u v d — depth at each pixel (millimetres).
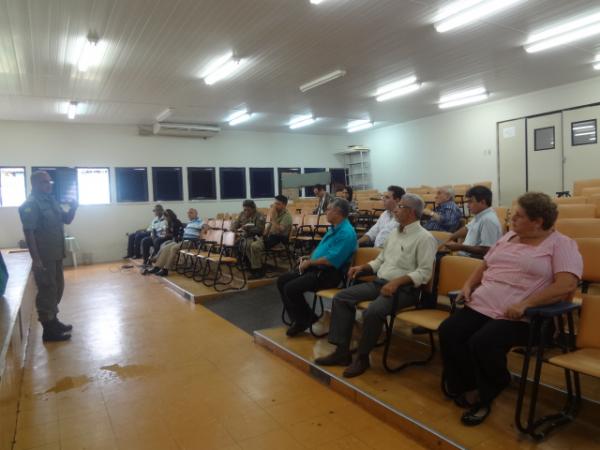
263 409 2365
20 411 2449
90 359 3273
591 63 7078
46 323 3729
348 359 2752
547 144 8656
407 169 11680
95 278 7215
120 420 2322
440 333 2203
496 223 3193
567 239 1996
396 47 5898
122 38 5098
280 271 6219
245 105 8820
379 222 4215
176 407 2443
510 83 8070
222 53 5789
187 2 4340
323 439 2045
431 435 1926
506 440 1842
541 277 1995
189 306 4852
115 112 8734
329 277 3291
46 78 6348
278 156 12297
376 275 2988
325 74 6957
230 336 3705
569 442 1815
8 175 8852
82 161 9555
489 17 5090
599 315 1851
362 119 10969
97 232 9711
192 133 10469
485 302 2137
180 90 7414
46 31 4777
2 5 4133
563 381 2303
